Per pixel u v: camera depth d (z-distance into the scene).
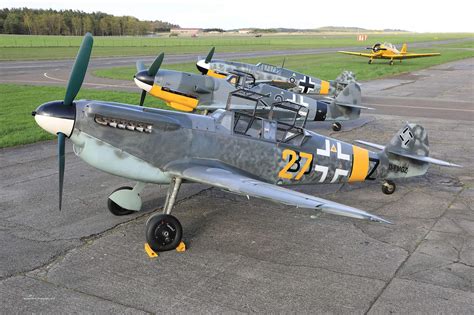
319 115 16.75
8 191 9.43
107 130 6.85
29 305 5.24
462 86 31.69
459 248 6.92
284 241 7.14
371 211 8.63
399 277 5.99
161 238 6.57
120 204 7.95
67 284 5.73
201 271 6.12
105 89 26.80
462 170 11.55
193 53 62.16
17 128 15.54
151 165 7.22
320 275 6.04
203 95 15.32
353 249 6.87
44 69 39.28
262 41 119.44
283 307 5.27
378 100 24.98
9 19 148.62
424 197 9.48
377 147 10.24
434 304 5.34
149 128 7.05
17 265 6.21
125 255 6.59
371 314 5.13
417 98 25.84
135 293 5.54
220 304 5.31
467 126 17.58
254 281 5.86
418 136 9.62
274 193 6.11
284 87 19.33
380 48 50.03
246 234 7.40
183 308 5.22
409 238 7.30
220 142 7.60
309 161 8.50
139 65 16.73
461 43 114.50
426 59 59.28
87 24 166.38
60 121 6.62
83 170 11.09
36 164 11.55
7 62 45.41
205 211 8.44
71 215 8.16
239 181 6.53
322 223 7.92
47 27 153.00
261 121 7.98
